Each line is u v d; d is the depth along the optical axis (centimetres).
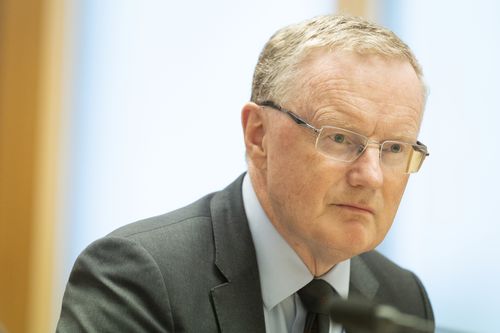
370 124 258
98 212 609
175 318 268
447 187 535
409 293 348
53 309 607
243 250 290
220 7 596
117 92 607
